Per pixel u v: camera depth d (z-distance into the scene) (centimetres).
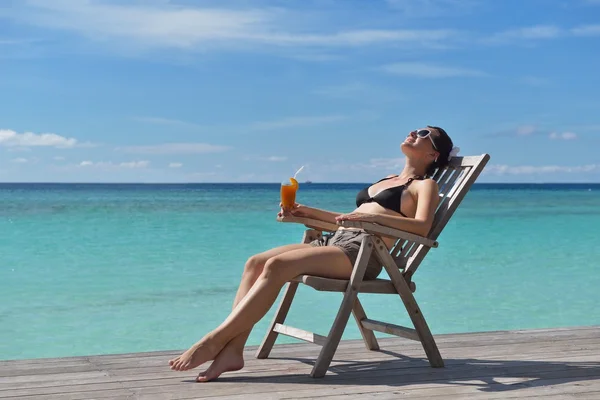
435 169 390
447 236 1716
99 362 360
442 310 736
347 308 328
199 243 1508
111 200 4834
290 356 380
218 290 867
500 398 288
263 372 339
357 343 418
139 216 2591
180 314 718
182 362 312
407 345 411
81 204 3969
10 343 591
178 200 4825
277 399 285
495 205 4006
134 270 1051
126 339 607
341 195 6169
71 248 1377
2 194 6875
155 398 287
